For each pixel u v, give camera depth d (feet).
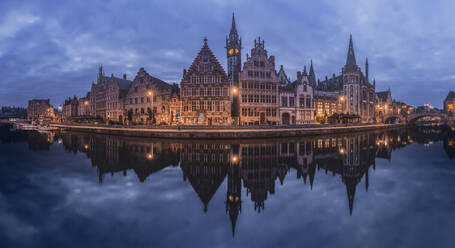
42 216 32.83
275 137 136.67
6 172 57.41
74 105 347.97
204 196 41.09
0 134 170.09
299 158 76.33
